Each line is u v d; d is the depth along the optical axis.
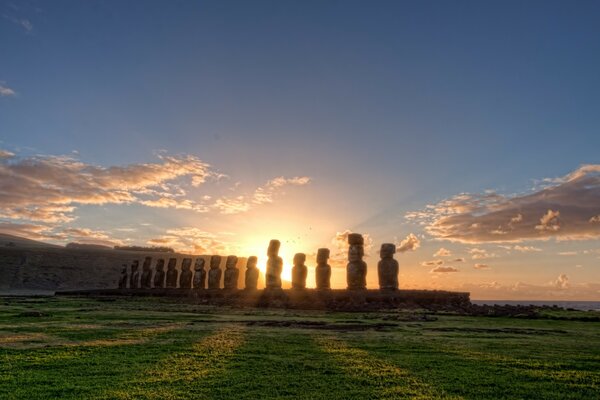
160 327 21.36
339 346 15.56
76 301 46.62
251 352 14.25
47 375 11.09
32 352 13.91
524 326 23.44
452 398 9.45
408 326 22.80
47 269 112.31
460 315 30.00
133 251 152.00
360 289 39.06
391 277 38.25
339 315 30.28
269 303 39.28
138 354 13.78
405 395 9.62
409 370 11.88
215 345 15.52
